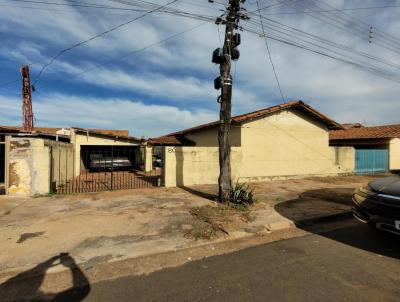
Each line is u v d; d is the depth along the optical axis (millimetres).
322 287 3162
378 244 4613
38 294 3045
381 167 16594
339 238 4965
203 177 11125
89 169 19562
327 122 14305
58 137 16312
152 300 2898
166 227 5391
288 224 5762
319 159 14359
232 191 7570
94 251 4203
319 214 6492
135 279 3381
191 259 4004
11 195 8242
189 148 10844
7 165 8227
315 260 3947
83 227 5340
